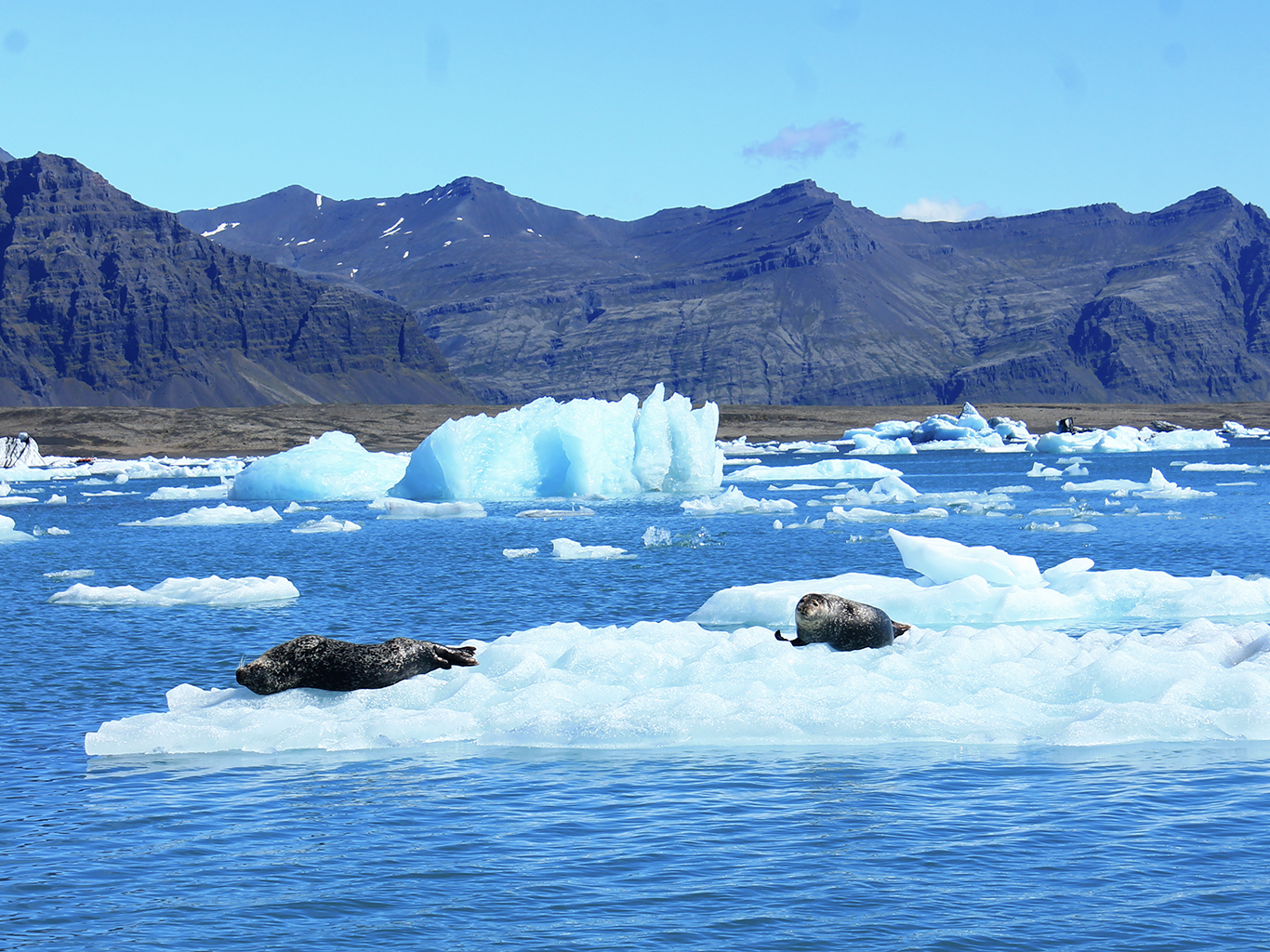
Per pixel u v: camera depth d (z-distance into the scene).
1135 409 193.88
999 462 92.75
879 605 19.45
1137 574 20.50
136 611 23.05
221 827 9.55
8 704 14.77
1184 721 11.48
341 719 12.55
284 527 45.12
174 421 159.38
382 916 7.77
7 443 101.75
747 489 62.88
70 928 7.67
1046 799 9.68
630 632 15.67
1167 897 7.73
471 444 56.72
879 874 8.23
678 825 9.31
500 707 12.50
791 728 11.73
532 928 7.54
